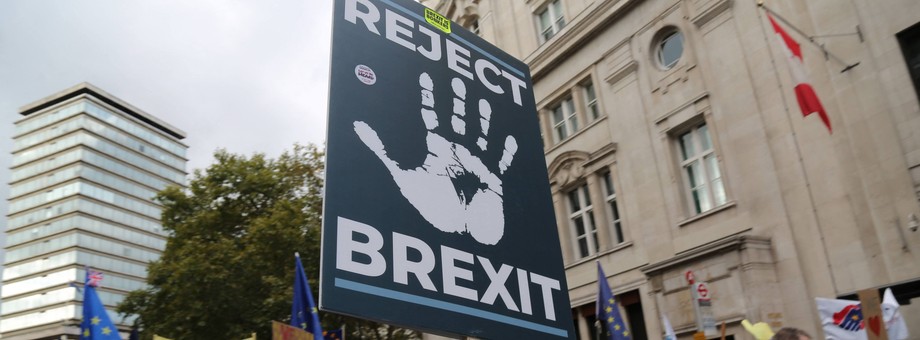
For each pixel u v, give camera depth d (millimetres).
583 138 20797
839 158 14258
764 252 15109
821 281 14258
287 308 22906
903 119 13281
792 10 15508
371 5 4445
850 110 14148
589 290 19781
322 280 3262
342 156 3719
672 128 18000
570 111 21906
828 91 14625
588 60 20891
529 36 23734
